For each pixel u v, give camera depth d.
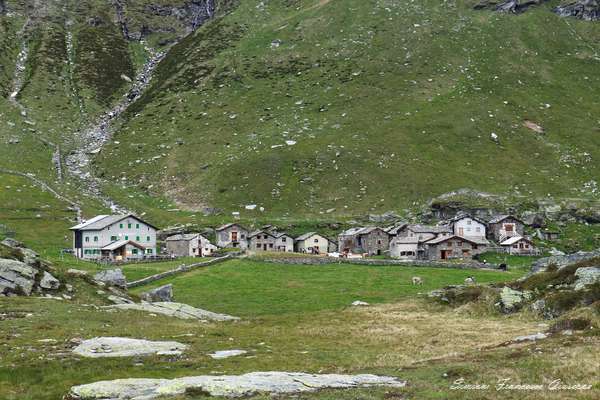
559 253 158.00
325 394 32.56
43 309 62.19
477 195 185.50
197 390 32.78
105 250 152.38
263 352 48.84
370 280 117.06
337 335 60.88
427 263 136.12
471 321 69.81
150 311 70.56
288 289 107.50
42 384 37.03
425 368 40.09
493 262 149.88
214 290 105.88
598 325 51.31
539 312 68.81
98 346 46.09
